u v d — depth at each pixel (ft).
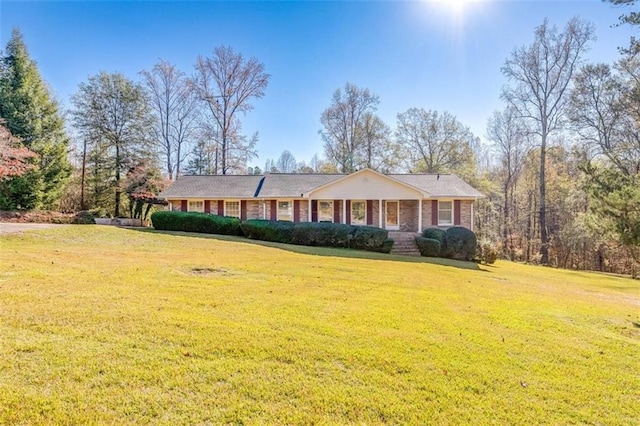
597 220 31.12
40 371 10.69
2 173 61.72
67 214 77.87
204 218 61.93
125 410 9.16
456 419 9.64
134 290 20.43
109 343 12.91
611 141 71.77
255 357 12.59
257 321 16.29
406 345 14.39
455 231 57.06
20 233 44.60
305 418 9.33
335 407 9.90
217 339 13.84
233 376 11.21
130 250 39.27
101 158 89.10
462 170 110.73
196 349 12.86
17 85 78.18
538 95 84.17
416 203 69.67
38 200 78.74
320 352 13.26
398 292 24.43
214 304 18.61
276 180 75.05
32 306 16.31
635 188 26.63
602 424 9.82
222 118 104.58
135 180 86.22
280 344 13.75
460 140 113.19
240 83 104.27
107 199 90.89
